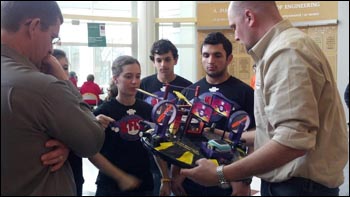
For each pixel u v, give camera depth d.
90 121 0.97
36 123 0.89
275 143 1.07
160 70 2.42
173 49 2.45
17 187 0.89
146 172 1.84
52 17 0.95
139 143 1.82
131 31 4.37
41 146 0.91
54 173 0.94
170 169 1.84
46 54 0.99
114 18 4.25
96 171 2.66
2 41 0.92
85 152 0.97
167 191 1.84
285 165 1.20
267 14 1.20
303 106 1.05
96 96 2.91
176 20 4.16
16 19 0.91
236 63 3.60
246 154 1.29
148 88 2.42
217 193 1.80
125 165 1.79
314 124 1.06
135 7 4.41
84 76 4.11
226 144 1.23
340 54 3.26
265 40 1.19
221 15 3.65
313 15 3.35
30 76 0.89
